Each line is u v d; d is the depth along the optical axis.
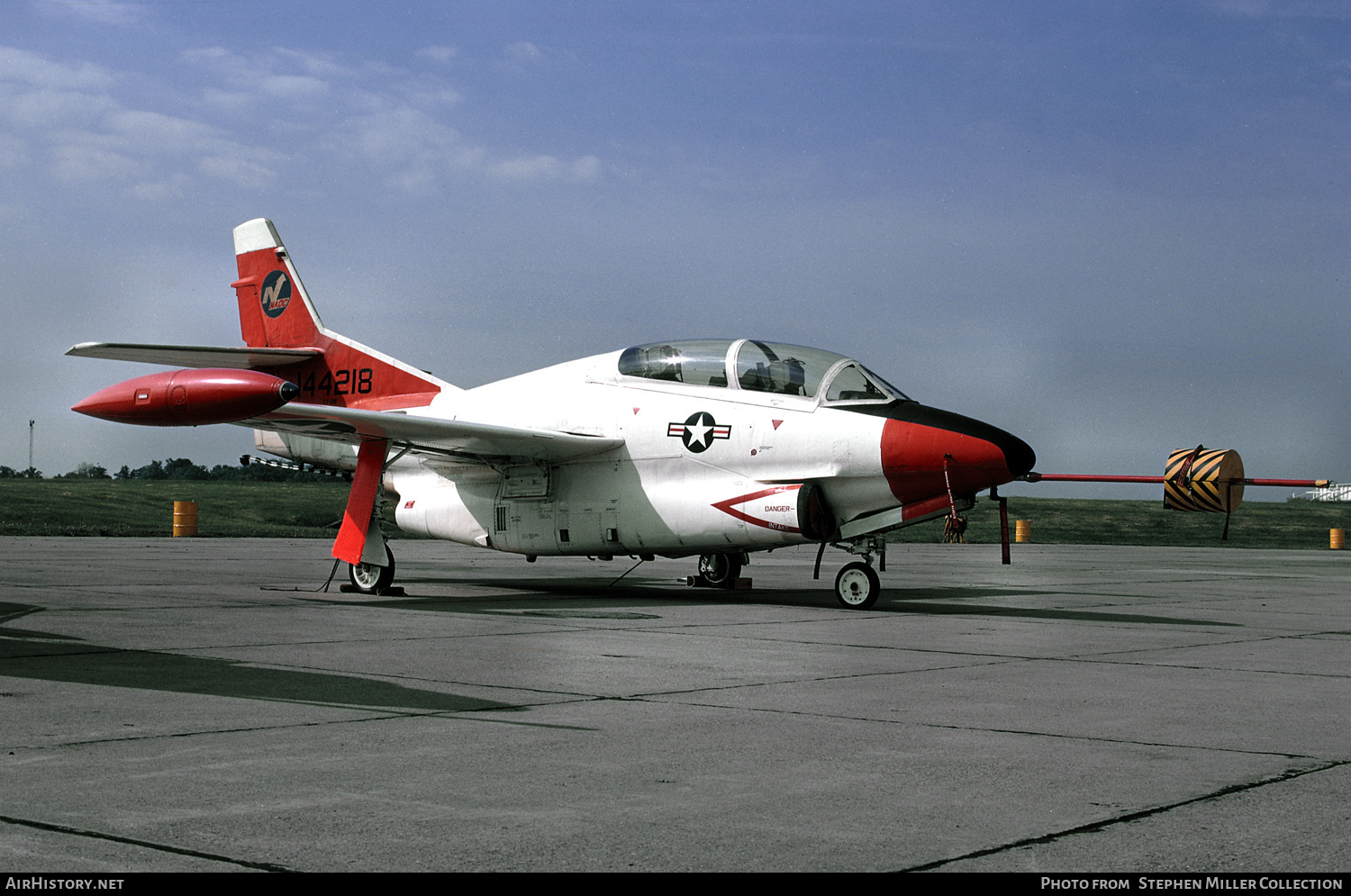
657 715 5.48
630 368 13.49
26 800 3.79
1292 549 36.69
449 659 7.37
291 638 8.48
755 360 12.74
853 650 8.22
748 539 12.34
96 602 11.31
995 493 12.09
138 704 5.57
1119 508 55.22
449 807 3.77
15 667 6.77
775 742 4.88
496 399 14.35
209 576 15.52
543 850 3.33
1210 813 3.79
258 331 16.98
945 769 4.41
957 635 9.42
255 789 3.96
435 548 29.73
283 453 16.50
